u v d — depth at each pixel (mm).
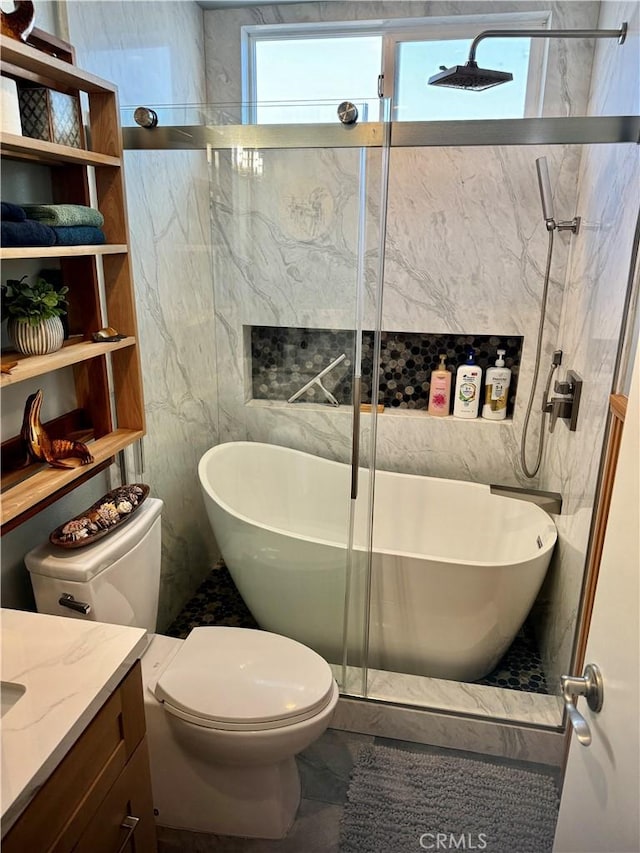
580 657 1970
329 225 2424
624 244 1800
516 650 2615
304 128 2088
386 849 1748
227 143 2100
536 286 2641
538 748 2057
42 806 964
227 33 2637
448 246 2670
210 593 2883
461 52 2549
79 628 1268
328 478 2490
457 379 2861
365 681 2195
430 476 2959
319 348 2545
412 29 2541
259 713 1595
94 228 1672
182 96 2494
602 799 917
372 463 2221
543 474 2805
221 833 1803
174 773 1749
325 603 2352
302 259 2498
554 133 1851
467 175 2570
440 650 2352
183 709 1614
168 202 2357
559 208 2523
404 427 2939
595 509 1907
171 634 2615
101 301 1881
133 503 1840
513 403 2902
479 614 2238
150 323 2309
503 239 2615
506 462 2879
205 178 2525
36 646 1207
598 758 947
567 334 2527
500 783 1977
